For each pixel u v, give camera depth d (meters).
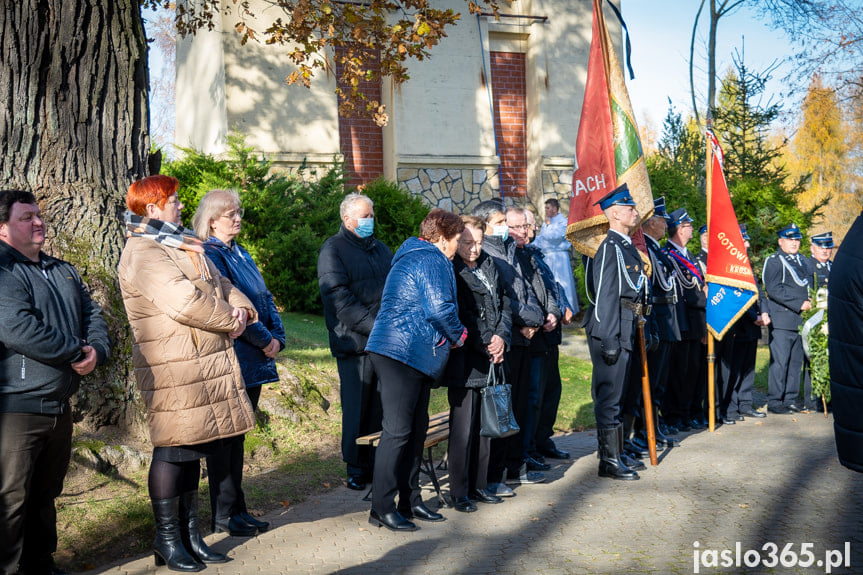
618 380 5.87
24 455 3.48
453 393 5.08
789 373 8.63
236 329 3.98
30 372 3.50
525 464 5.85
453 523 4.83
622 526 4.71
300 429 6.52
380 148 16.05
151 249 3.91
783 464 6.18
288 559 4.15
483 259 5.13
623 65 17.69
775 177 17.88
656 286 7.14
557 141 16.70
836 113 39.69
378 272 5.64
